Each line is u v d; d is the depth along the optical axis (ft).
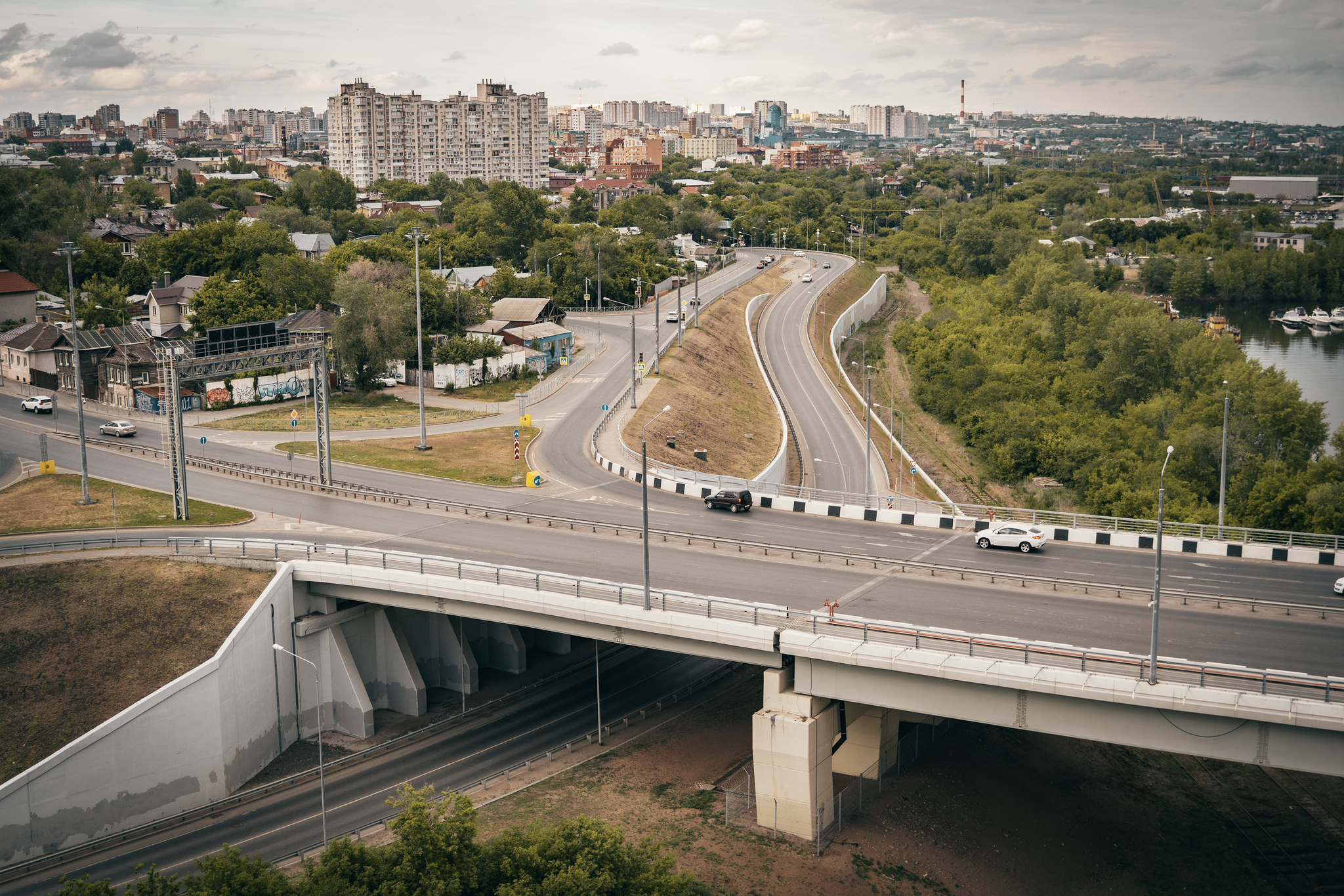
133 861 186.39
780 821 189.57
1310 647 177.68
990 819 197.26
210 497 296.30
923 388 551.59
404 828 143.64
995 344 576.20
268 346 437.17
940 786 203.21
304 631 232.12
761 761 188.75
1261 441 380.37
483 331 496.64
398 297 454.81
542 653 283.38
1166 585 212.64
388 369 465.47
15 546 252.01
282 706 228.43
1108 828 202.59
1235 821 209.87
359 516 276.82
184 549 244.01
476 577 219.61
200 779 205.67
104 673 211.00
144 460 336.08
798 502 282.56
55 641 217.56
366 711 233.96
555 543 249.55
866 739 200.44
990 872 183.83
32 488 301.22
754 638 185.88
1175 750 160.25
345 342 434.71
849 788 199.52
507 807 199.41
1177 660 170.30
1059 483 421.18
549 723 238.27
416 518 273.95
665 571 225.76
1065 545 246.68
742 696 250.57
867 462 433.07
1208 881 190.29
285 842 190.80
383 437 365.61
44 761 187.73
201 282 567.18
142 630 220.43
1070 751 226.79
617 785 207.72
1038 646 168.45
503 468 326.24
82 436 286.05
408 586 222.69
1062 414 462.19
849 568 227.20
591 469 327.88
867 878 178.19
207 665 205.46
